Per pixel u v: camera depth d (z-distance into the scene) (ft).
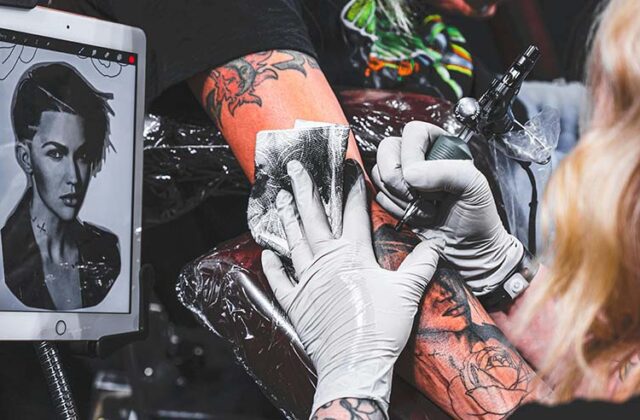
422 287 4.21
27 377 5.65
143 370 8.32
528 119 6.20
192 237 6.27
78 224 4.20
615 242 3.14
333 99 4.72
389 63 5.75
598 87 3.31
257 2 4.79
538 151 5.31
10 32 4.02
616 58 3.17
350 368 3.99
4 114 4.00
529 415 2.97
